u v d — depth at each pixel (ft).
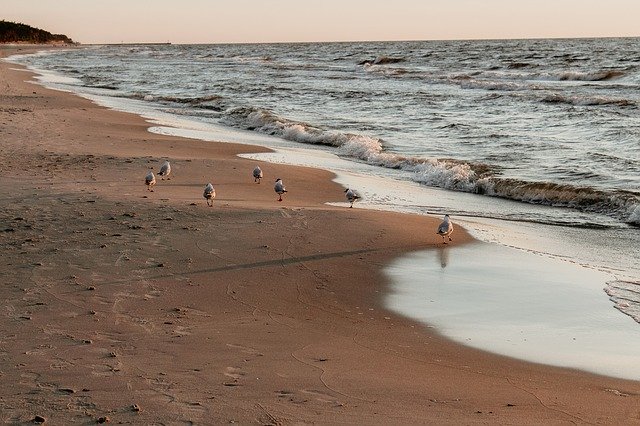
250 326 34.14
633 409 26.50
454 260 46.80
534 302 39.50
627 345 33.65
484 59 322.55
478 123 118.42
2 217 50.57
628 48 387.96
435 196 69.51
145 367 28.68
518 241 52.54
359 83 212.23
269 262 43.91
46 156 76.13
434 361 30.96
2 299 36.04
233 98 168.86
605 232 55.98
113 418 24.31
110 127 107.65
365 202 65.05
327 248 47.26
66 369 28.22
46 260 42.09
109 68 329.11
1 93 160.66
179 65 356.59
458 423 24.85
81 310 34.99
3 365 28.45
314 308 37.24
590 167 78.89
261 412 25.13
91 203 55.16
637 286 42.68
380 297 39.45
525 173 76.79
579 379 29.53
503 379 29.27
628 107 134.21
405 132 109.70
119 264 41.98
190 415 24.68
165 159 77.87
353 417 25.02
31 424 23.79
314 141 103.50
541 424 24.99
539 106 139.44
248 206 57.16
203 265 42.70
